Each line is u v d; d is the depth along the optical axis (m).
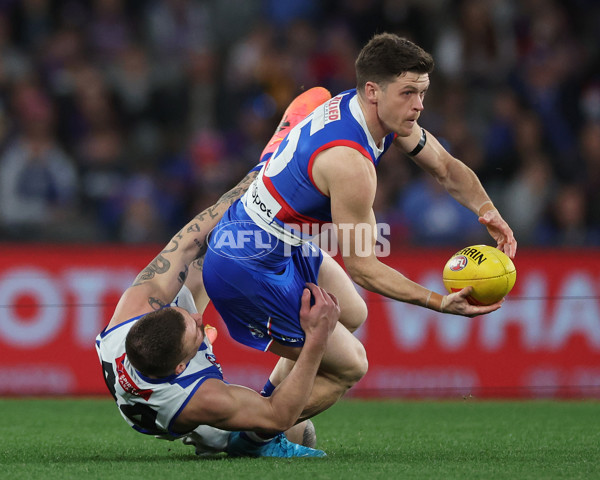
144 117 37.44
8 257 26.03
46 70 37.31
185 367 12.91
